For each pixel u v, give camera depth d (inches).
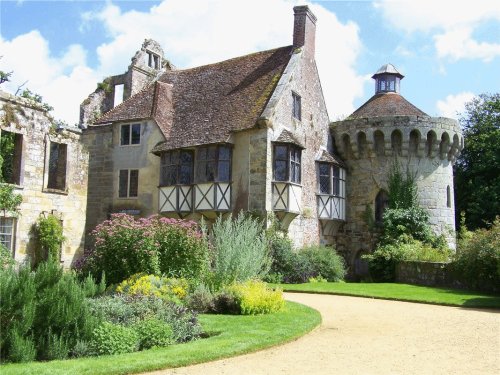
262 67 968.3
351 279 997.8
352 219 1029.2
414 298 561.6
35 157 661.9
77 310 294.7
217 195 833.5
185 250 537.0
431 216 992.2
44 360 274.1
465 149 1393.9
